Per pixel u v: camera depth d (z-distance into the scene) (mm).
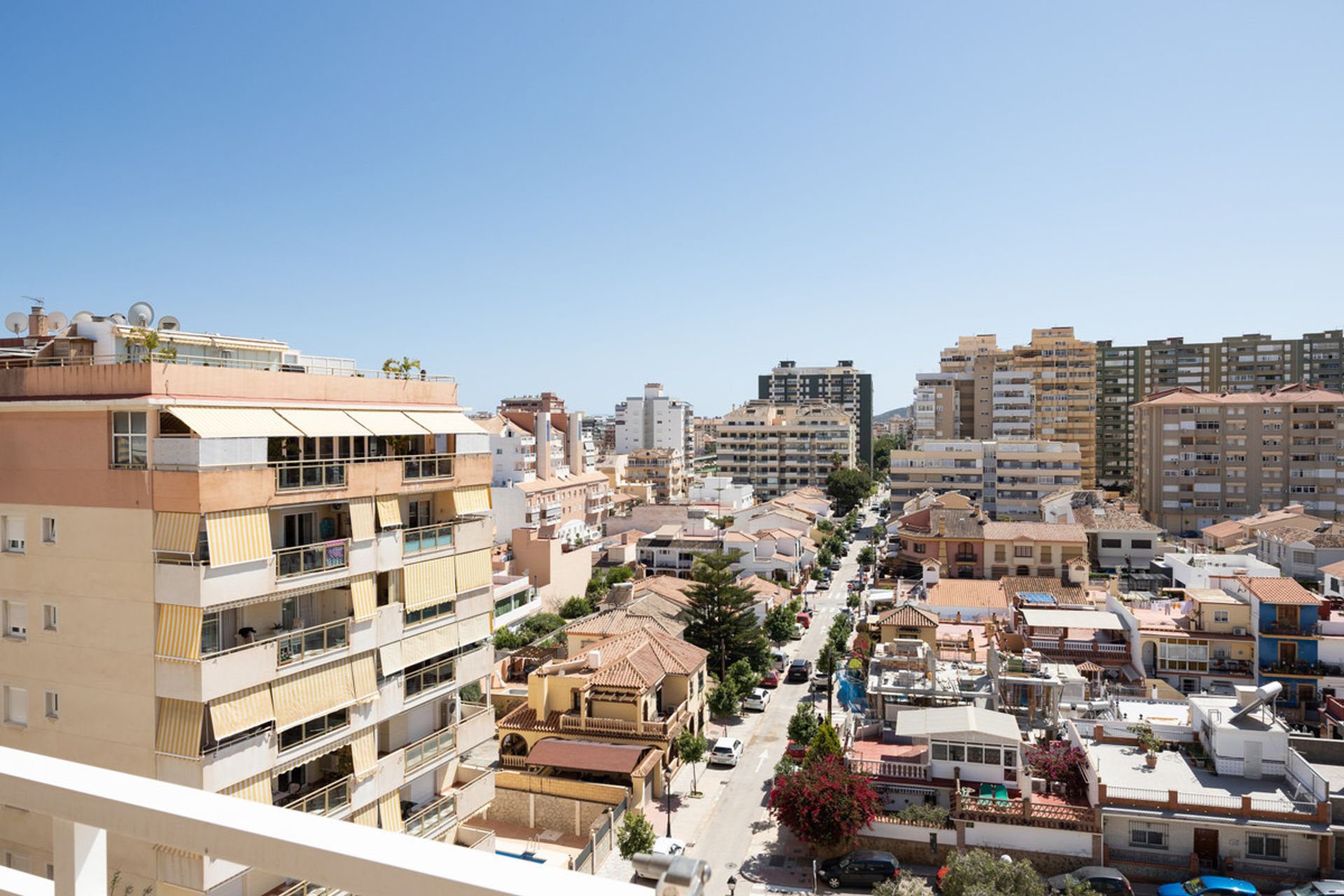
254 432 25891
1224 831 40844
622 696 53125
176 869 23953
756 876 42719
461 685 33812
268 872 3953
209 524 24281
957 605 77125
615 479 169875
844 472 166250
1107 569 109562
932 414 185375
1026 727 51656
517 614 81812
